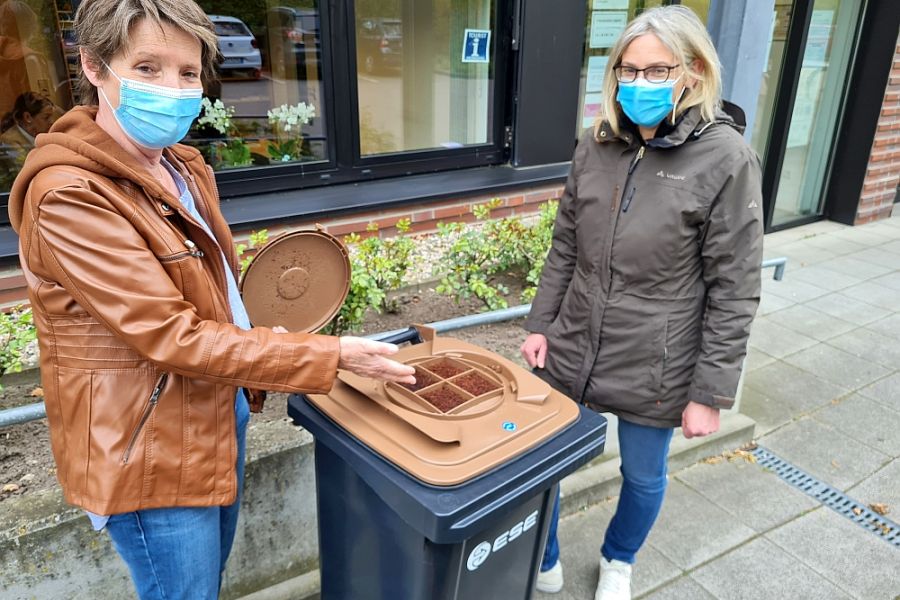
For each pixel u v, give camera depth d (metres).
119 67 1.22
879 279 5.33
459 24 4.78
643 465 1.95
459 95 4.98
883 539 2.60
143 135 1.28
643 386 1.83
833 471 3.02
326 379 1.29
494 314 2.48
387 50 4.60
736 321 1.68
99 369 1.24
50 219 1.13
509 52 4.81
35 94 3.66
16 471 2.04
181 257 1.25
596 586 2.36
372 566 1.52
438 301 3.48
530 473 1.35
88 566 1.82
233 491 1.39
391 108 4.75
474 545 1.42
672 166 1.67
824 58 6.11
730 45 2.42
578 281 1.91
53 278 1.18
